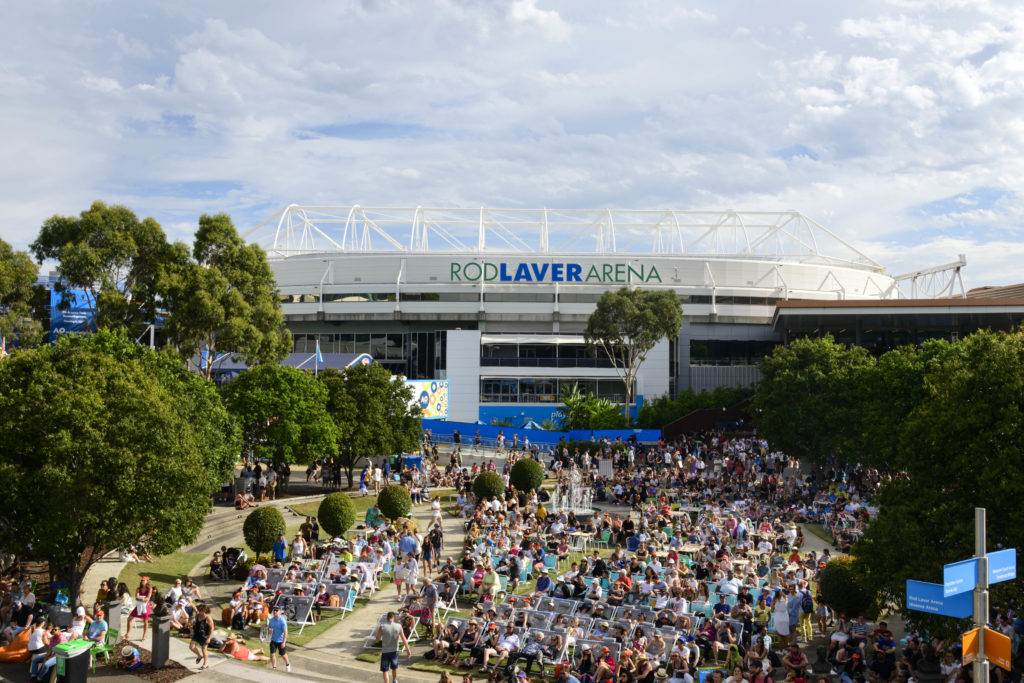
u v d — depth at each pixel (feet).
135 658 70.38
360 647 79.36
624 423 264.31
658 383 333.62
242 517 138.51
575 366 337.93
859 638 72.18
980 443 70.79
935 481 74.28
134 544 82.64
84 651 64.59
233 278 191.01
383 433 171.12
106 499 78.07
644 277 370.73
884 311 283.79
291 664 73.67
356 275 371.97
